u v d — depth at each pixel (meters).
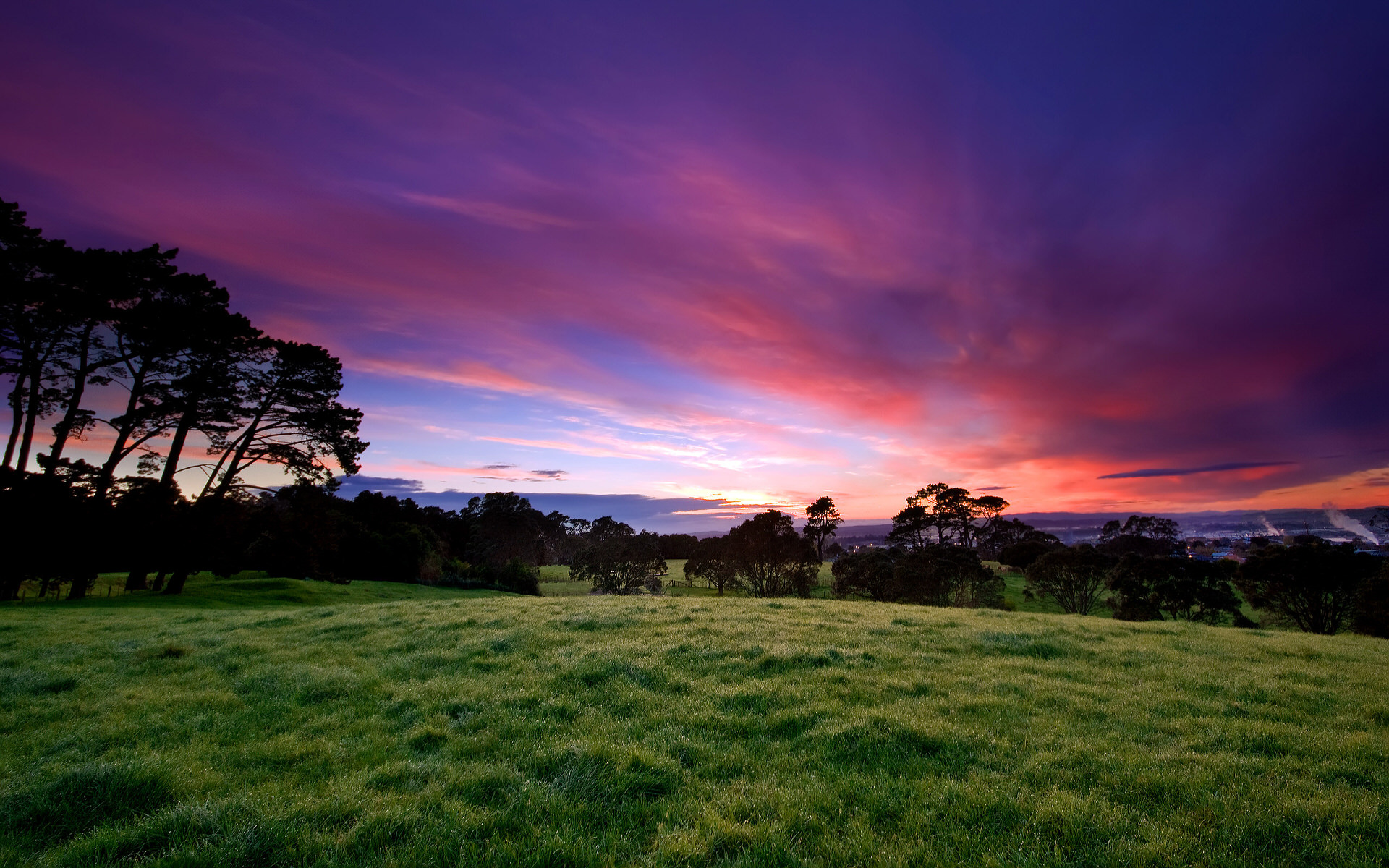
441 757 8.36
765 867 5.45
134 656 15.82
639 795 7.04
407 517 118.31
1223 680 12.22
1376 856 5.56
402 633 18.78
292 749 8.84
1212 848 5.73
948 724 9.13
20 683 12.98
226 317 47.78
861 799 6.87
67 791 6.80
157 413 46.78
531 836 5.89
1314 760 8.01
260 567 70.62
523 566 107.69
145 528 44.53
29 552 38.72
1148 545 146.75
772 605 24.38
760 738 8.96
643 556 110.62
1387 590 57.53
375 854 5.61
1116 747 8.33
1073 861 5.54
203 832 6.02
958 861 5.54
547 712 10.23
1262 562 70.56
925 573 89.19
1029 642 15.55
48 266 42.50
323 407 53.66
